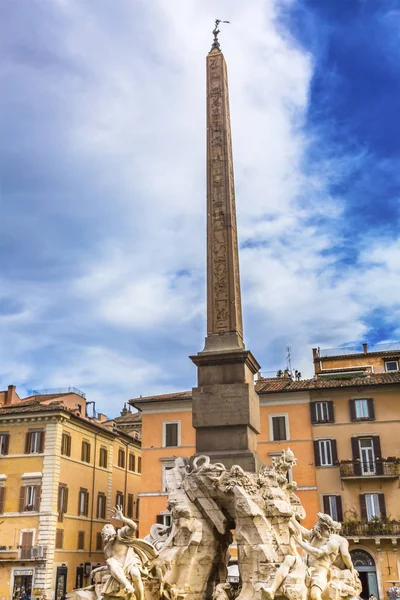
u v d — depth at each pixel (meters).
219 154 20.27
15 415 41.97
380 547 35.47
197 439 16.52
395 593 32.56
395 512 36.38
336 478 37.88
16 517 39.97
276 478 15.30
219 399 16.70
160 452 41.16
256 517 13.92
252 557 13.72
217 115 20.89
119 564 13.12
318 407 39.81
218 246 19.03
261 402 40.72
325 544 13.80
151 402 42.12
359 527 35.84
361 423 38.81
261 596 12.41
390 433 38.25
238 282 19.02
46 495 39.88
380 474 37.03
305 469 38.53
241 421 16.36
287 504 14.59
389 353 48.84
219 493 14.88
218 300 18.33
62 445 41.97
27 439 41.69
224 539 15.67
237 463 15.85
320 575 13.02
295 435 39.47
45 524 39.19
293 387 40.62
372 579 35.41
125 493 52.09
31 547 38.84
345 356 49.69
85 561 43.38
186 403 41.78
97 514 46.28
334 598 12.97
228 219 19.30
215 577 15.29
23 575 38.38
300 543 13.88
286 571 12.61
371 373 45.78
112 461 49.88
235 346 17.53
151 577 13.59
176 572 14.36
